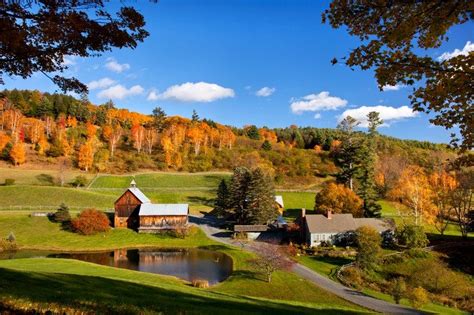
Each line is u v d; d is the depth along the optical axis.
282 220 83.19
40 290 16.45
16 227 73.69
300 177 130.00
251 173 83.62
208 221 89.06
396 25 8.51
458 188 69.50
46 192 95.44
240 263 55.19
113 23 10.84
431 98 8.76
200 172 134.50
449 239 66.69
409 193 77.00
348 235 66.19
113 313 13.92
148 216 79.38
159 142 159.62
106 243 70.50
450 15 7.83
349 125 93.31
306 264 55.00
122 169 128.00
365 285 46.31
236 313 17.55
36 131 137.00
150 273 47.41
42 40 10.36
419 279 48.50
